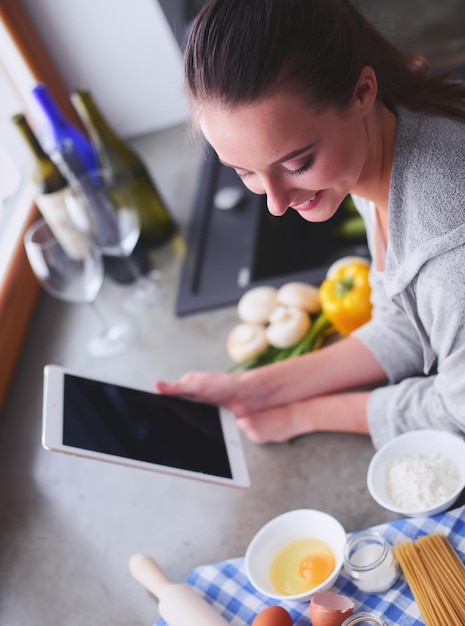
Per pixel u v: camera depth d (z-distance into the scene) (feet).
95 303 6.37
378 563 3.17
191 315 5.71
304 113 2.85
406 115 3.32
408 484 3.52
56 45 8.17
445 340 3.42
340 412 4.17
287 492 4.03
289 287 5.11
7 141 7.64
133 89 8.46
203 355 5.28
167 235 6.71
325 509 3.83
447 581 3.07
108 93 8.50
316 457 4.15
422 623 3.05
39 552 4.28
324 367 4.40
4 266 6.51
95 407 3.96
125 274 6.34
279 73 2.77
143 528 4.17
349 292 4.71
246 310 5.14
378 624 2.99
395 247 3.41
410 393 3.92
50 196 5.65
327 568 3.34
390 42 3.41
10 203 7.16
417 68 3.59
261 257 6.28
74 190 5.74
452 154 3.18
